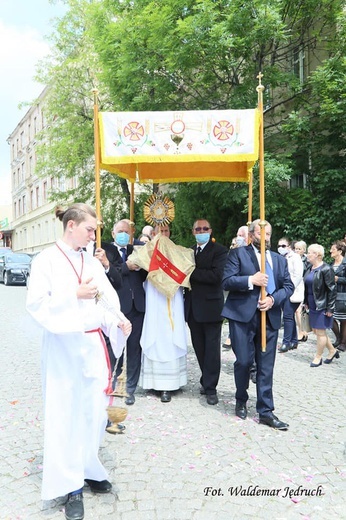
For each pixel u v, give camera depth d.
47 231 36.34
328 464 3.34
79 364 2.66
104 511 2.73
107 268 4.00
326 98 9.23
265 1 8.74
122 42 9.90
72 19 16.14
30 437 3.87
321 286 6.08
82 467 2.67
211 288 4.72
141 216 14.43
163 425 4.09
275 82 9.96
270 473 3.20
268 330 4.09
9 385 5.45
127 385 4.79
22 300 14.38
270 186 9.49
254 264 4.16
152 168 5.65
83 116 16.09
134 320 4.85
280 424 3.99
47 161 17.14
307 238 10.23
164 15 9.12
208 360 4.68
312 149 10.41
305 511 2.75
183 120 4.02
